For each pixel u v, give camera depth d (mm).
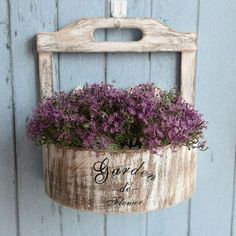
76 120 770
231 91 975
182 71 935
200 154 990
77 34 895
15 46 905
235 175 1011
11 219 959
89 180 780
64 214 977
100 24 898
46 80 904
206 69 960
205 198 1011
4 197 949
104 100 787
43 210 968
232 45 961
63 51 896
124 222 998
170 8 931
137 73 940
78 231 987
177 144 780
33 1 898
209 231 1026
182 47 919
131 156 765
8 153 934
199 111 970
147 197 787
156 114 767
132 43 907
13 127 926
